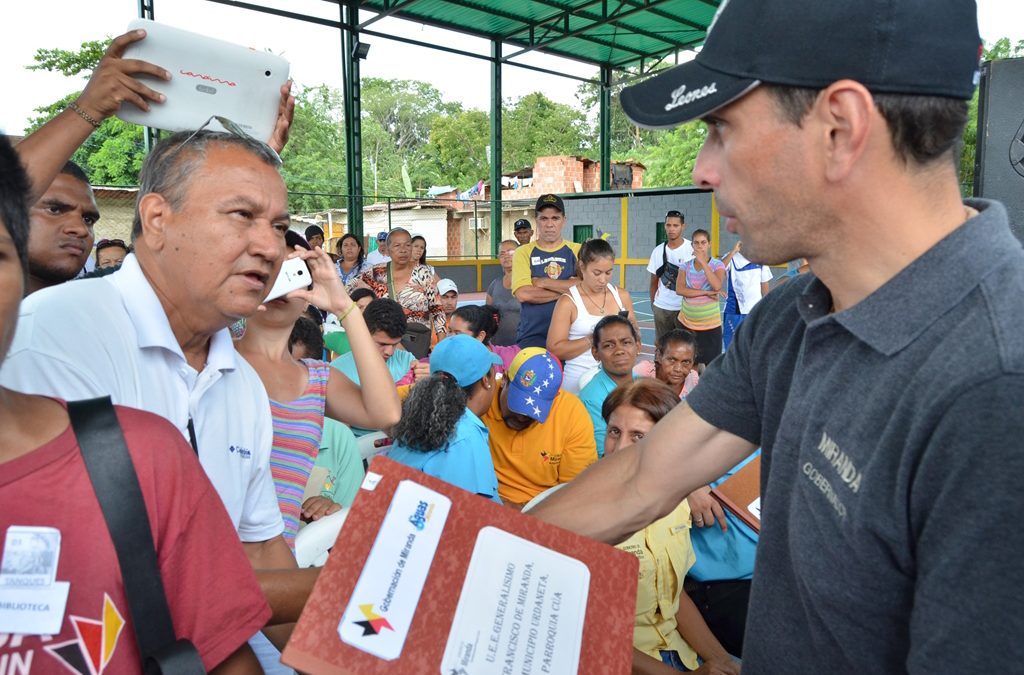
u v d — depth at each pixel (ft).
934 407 2.16
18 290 2.21
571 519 4.08
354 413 6.84
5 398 2.36
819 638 2.78
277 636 4.81
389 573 2.95
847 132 2.39
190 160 3.99
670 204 64.64
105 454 2.41
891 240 2.48
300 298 6.36
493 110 52.19
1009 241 2.37
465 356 9.37
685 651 6.78
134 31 4.81
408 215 71.51
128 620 2.42
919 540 2.23
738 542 7.00
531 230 26.18
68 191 7.03
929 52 2.29
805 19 2.37
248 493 4.98
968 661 2.02
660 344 12.14
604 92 62.34
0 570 2.24
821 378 2.72
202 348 4.61
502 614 3.04
